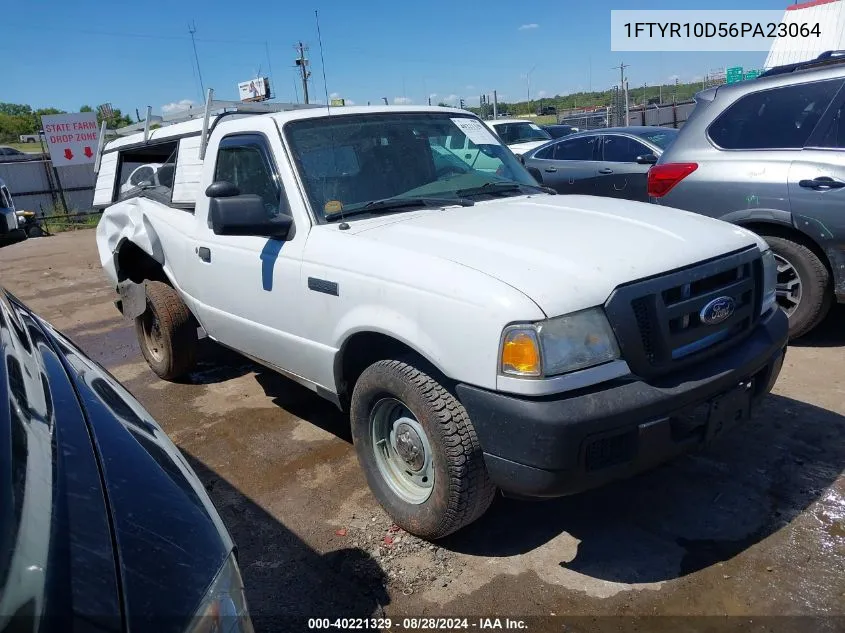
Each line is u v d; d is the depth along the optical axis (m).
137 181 5.55
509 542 3.04
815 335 5.25
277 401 4.79
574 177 9.52
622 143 9.06
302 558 3.02
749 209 4.91
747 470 3.44
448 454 2.69
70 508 1.48
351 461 3.86
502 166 4.23
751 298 2.99
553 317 2.42
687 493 3.29
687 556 2.86
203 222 4.18
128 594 1.35
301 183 3.44
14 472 1.50
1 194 11.75
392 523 3.22
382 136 3.82
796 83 4.83
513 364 2.42
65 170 18.78
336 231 3.25
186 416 4.64
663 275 2.64
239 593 1.59
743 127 5.04
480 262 2.69
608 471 2.48
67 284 9.80
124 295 5.36
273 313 3.60
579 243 2.82
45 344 2.38
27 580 1.26
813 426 3.81
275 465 3.87
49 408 1.86
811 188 4.60
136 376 5.54
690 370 2.66
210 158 4.12
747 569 2.76
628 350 2.51
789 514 3.08
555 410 2.39
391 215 3.42
